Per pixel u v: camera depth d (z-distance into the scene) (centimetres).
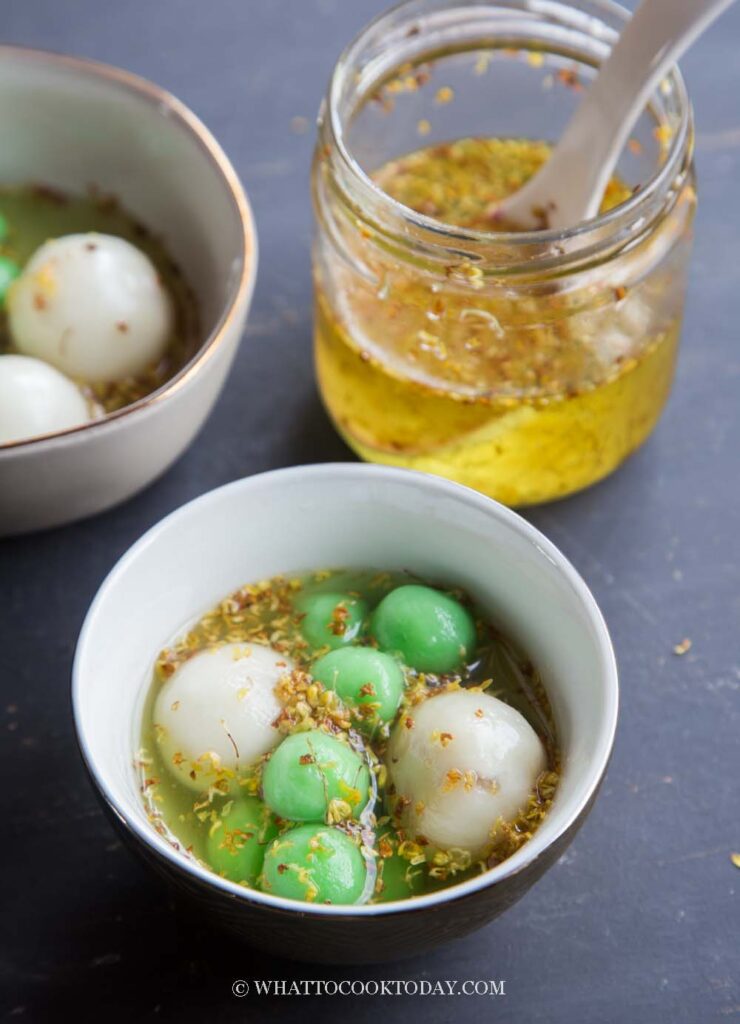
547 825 37
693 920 42
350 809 39
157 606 42
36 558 47
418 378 44
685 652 46
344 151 43
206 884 36
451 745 39
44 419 45
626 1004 41
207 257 49
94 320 47
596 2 46
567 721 40
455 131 50
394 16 46
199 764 40
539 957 41
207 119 54
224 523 42
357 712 40
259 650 41
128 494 47
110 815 37
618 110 44
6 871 43
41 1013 41
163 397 43
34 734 44
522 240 41
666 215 43
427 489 41
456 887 36
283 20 56
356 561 43
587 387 44
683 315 50
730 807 43
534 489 47
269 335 51
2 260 49
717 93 55
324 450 49
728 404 50
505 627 42
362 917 35
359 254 44
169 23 56
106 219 52
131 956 41
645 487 48
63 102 50
